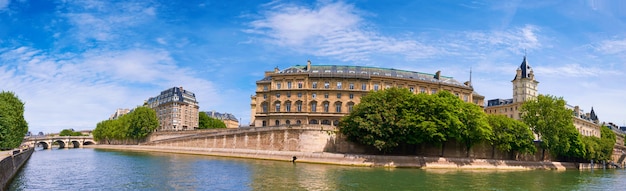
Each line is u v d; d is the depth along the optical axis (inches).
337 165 2613.2
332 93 4055.1
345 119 3029.0
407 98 2886.3
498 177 2203.5
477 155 3213.6
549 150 3560.5
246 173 2015.3
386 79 4138.8
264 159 3048.7
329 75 4055.1
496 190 1680.6
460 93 4446.4
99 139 6771.7
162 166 2386.8
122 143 5831.7
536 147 3580.2
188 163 2615.7
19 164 2217.0
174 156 3440.0
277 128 3166.8
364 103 2920.8
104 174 1969.7
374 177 1967.3
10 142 2930.6
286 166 2431.1
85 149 5684.1
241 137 3444.9
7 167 1582.2
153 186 1587.1
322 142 3002.0
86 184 1636.3
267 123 4136.3
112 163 2630.4
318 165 2576.3
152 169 2203.5
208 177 1851.6
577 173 2933.1
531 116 3661.4
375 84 4119.1
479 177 2150.6
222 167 2324.1
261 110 4224.9
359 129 2817.4
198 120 7121.1
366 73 4318.4
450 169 2630.4
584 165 3737.7
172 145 4313.5
